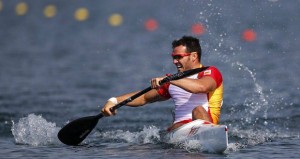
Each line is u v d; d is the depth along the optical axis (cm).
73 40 9600
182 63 2655
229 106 3938
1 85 5419
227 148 2548
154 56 7212
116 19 12019
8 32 11138
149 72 6009
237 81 5009
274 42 7656
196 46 2658
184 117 2711
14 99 4566
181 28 9156
